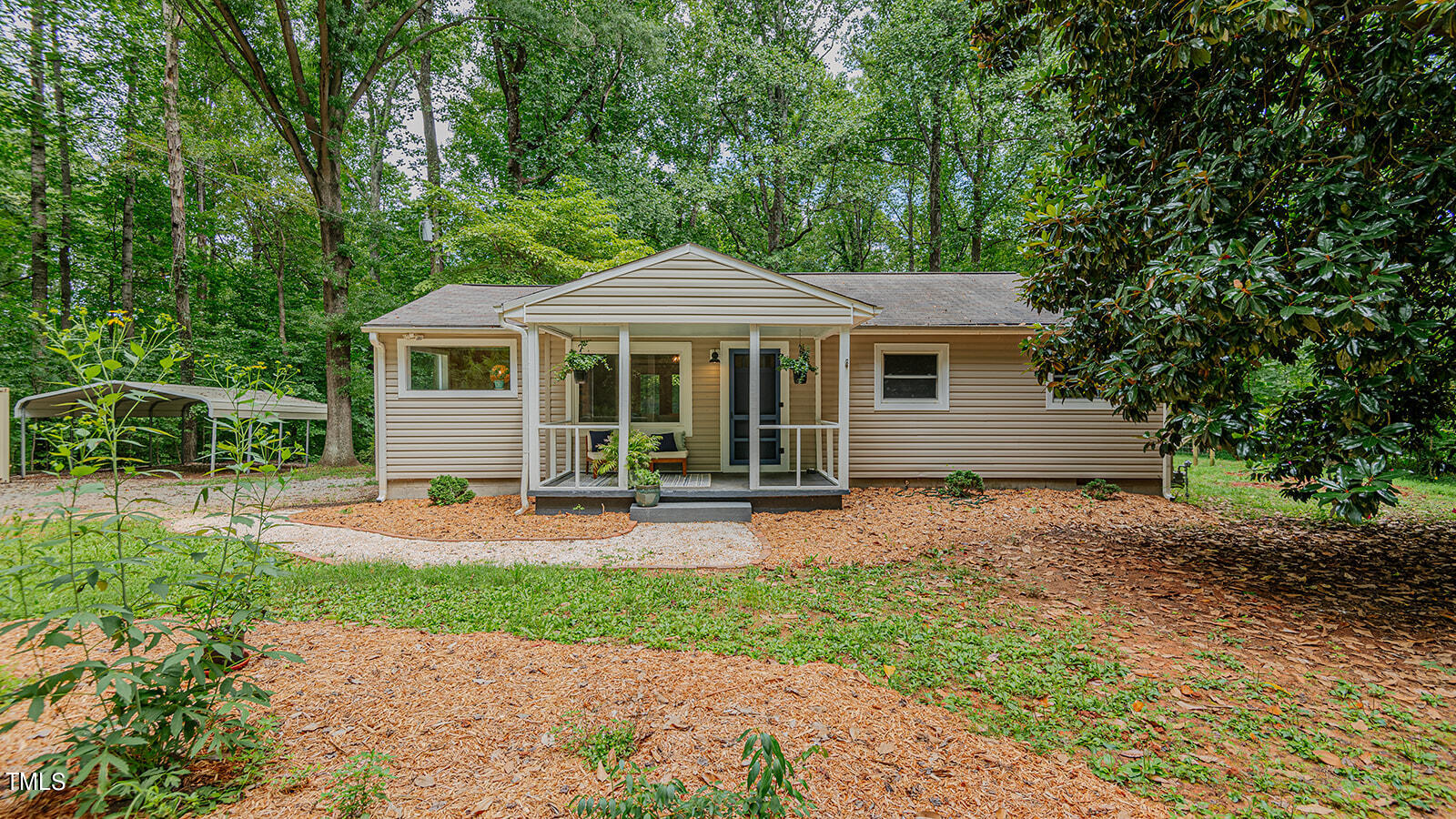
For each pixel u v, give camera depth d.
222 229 20.70
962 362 10.30
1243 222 4.82
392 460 10.08
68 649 3.68
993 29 6.40
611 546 6.80
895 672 3.61
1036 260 7.26
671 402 10.77
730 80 20.58
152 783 2.13
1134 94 5.54
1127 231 5.40
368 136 20.77
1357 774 2.73
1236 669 3.77
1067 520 8.14
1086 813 2.39
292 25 15.42
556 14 15.84
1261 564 6.08
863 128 19.08
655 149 23.16
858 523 7.89
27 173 14.71
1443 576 5.68
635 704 3.11
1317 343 4.86
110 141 16.55
